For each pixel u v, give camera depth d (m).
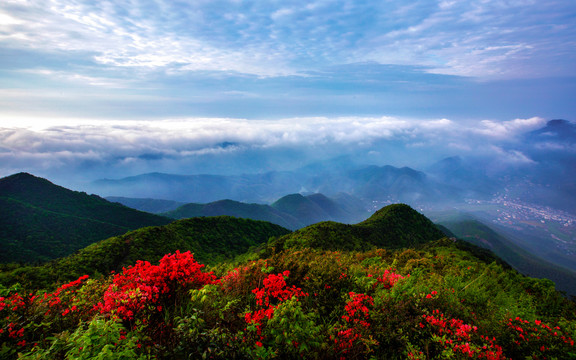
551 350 4.20
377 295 5.80
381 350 4.35
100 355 2.80
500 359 3.91
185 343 3.38
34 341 4.07
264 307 4.96
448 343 4.15
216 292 5.16
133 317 4.29
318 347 3.97
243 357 3.50
